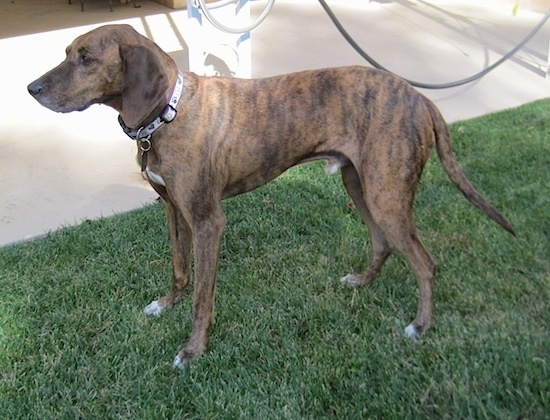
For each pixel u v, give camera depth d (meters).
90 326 1.69
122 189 2.41
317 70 1.59
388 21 4.54
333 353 1.56
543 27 4.32
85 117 3.03
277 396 1.43
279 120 1.54
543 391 1.38
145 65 1.42
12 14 5.03
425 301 1.61
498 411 1.34
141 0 5.32
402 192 1.53
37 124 2.94
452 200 2.23
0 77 3.53
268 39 4.14
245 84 1.56
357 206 1.75
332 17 2.56
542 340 1.54
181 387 1.48
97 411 1.42
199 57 2.96
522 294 1.73
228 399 1.43
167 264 1.96
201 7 2.47
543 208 2.14
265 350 1.58
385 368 1.49
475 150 2.60
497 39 4.09
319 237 2.06
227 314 1.71
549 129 2.76
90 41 1.44
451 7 4.90
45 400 1.46
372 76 1.54
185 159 1.47
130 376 1.51
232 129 1.51
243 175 1.56
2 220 2.21
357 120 1.53
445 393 1.41
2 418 1.41
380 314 1.69
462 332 1.59
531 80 3.44
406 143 1.50
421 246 1.59
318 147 1.58
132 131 1.48
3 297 1.81
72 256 2.00
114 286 1.85
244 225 2.13
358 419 1.36
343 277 1.85
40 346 1.62
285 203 2.26
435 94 3.26
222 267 1.93
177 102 1.46
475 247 1.95
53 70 1.46
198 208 1.51
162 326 1.69
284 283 1.83
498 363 1.47
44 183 2.45
